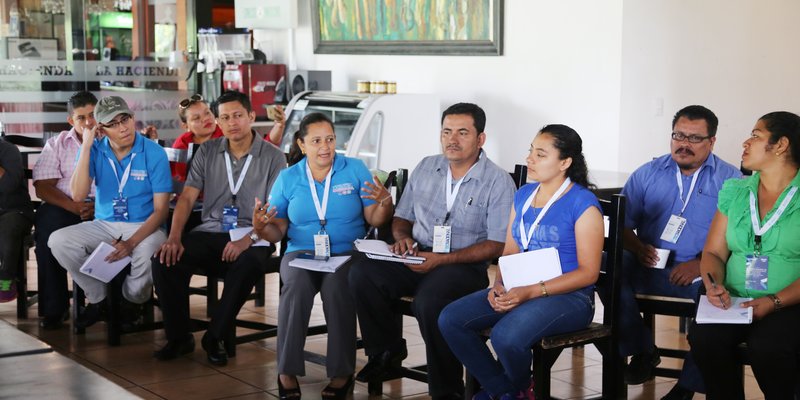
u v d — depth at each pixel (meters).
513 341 3.35
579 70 6.69
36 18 7.68
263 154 4.84
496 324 3.46
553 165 3.51
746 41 6.99
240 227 4.78
